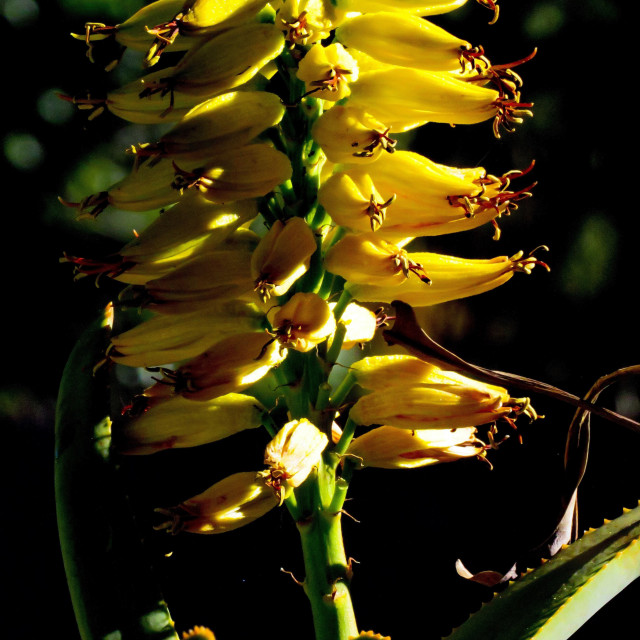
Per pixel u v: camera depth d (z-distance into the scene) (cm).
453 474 109
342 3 60
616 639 66
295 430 60
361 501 109
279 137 61
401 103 60
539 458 109
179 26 60
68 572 61
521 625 60
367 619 87
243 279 60
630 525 61
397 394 61
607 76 119
